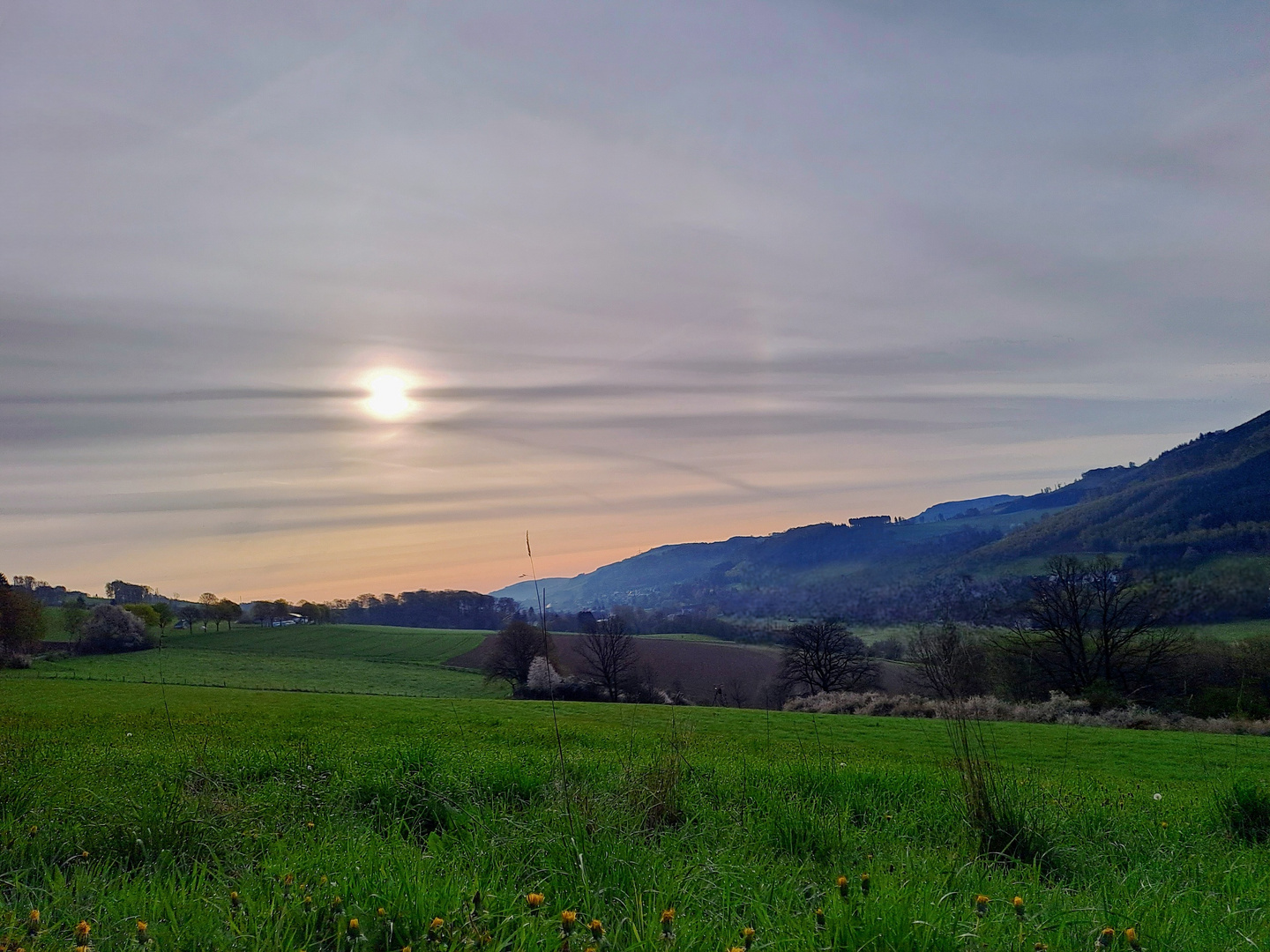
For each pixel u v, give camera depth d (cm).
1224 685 4388
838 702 5184
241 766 1000
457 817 662
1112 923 426
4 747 977
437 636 9444
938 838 707
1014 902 423
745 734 2772
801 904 444
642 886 456
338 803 738
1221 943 417
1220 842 758
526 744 1781
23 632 6475
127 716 2788
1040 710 4334
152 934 367
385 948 369
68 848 541
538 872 492
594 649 6369
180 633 9044
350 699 4638
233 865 505
